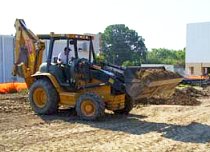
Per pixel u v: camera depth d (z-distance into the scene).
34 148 8.80
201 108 16.39
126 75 12.42
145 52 101.31
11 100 16.78
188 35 52.84
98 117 12.45
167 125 12.02
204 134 10.70
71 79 13.39
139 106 16.30
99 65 13.80
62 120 12.62
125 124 12.10
